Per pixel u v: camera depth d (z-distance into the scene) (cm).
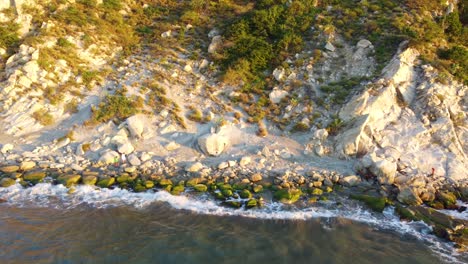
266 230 1579
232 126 2458
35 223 1558
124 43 3269
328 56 2853
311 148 2284
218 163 2170
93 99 2594
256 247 1448
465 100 2428
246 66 2877
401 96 2450
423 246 1502
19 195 1802
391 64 2600
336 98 2552
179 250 1408
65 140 2275
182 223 1612
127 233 1513
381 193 1919
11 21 2917
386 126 2314
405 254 1441
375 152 2167
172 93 2712
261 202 1819
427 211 1747
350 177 2017
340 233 1577
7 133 2305
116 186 1934
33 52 2648
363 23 3070
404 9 3138
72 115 2494
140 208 1734
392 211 1775
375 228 1631
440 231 1584
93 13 3325
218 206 1778
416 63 2620
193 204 1789
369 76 2630
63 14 3131
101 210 1698
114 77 2828
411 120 2327
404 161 2109
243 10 3588
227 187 1934
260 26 3222
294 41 2989
